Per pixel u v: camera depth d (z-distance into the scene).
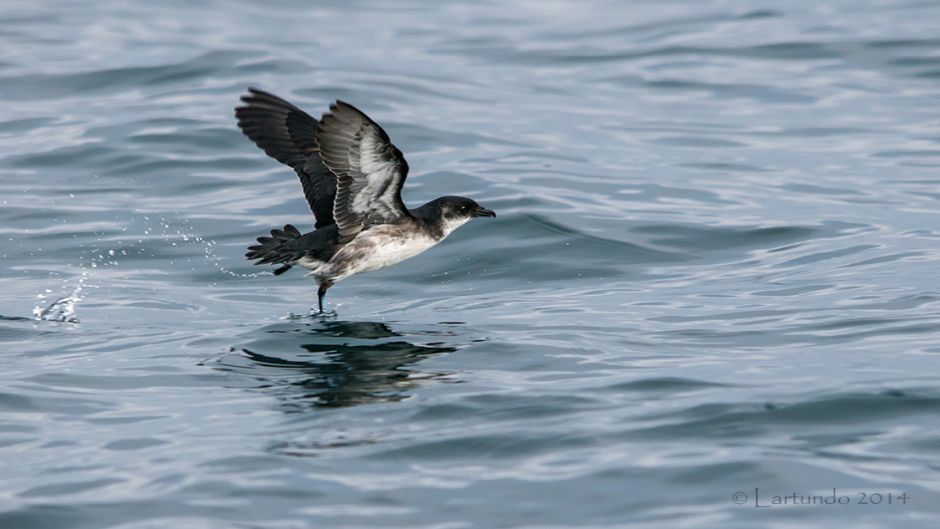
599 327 13.83
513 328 13.85
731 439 10.27
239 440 10.48
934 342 12.75
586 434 10.44
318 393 11.69
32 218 18.02
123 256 16.84
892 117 23.41
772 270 16.17
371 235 13.97
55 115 22.47
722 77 26.14
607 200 19.12
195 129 21.56
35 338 13.57
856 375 11.70
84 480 9.74
